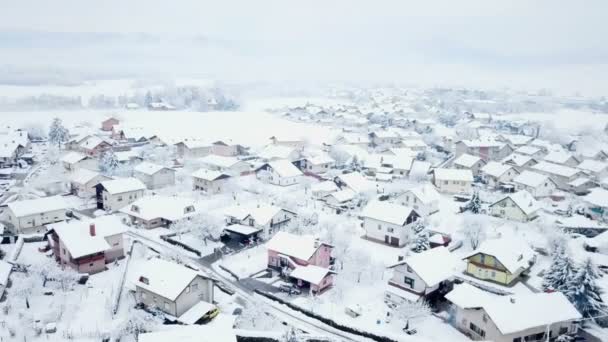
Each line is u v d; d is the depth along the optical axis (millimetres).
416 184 94188
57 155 111812
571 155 110875
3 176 95375
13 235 63938
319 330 44844
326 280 52156
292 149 113438
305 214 72062
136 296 47906
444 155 129875
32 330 40312
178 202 73250
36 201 68625
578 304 46344
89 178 82812
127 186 77812
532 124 173625
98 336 40375
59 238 54969
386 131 141875
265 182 96750
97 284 51531
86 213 76000
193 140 119688
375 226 67312
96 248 54125
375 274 55500
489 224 72000
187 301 45344
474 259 56031
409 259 51500
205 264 58312
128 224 70938
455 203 86188
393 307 48781
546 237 66312
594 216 79000
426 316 45594
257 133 149750
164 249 62469
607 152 124688
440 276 50594
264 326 44344
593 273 47219
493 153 123688
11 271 50406
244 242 65625
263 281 54344
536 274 57094
